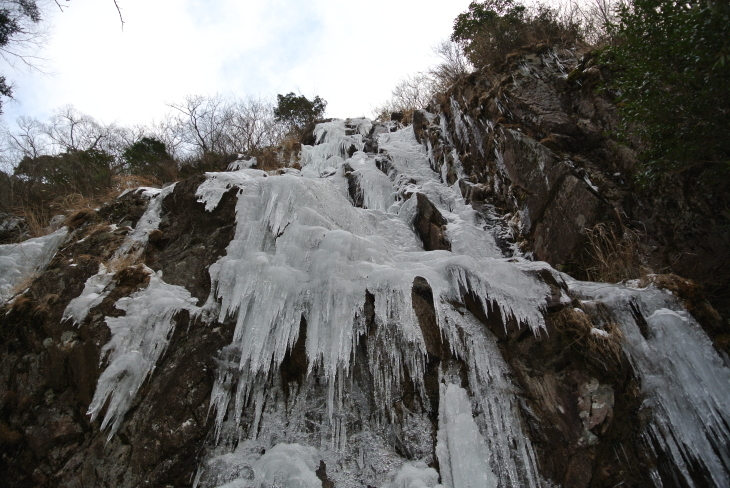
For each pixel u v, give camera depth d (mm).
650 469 3592
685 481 3561
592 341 3926
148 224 5949
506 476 3643
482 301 4305
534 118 6703
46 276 5254
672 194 5113
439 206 6844
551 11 8969
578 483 3477
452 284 4516
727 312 4426
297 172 8562
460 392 4008
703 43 3432
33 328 4730
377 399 4066
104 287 4930
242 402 4016
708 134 4113
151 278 4984
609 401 3680
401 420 3990
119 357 4242
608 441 3631
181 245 5465
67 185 10727
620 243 5113
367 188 7309
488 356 4180
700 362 3887
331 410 3947
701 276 4688
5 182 10562
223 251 5148
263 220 5270
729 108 3930
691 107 4004
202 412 3877
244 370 4098
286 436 3920
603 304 4352
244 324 4367
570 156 6066
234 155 10586
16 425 4234
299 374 4191
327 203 5535
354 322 4172
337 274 4344
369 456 3828
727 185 4746
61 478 3805
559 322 4070
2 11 6785
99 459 3812
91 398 4145
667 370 3920
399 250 5582
